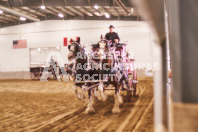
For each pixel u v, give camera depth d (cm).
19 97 917
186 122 97
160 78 128
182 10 99
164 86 127
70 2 1772
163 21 101
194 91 98
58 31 2338
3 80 2058
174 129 99
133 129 407
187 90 99
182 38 99
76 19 2291
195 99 98
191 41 98
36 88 1279
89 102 580
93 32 2252
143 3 74
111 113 564
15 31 2455
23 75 2403
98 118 512
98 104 706
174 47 105
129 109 608
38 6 1814
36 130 423
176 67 102
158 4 84
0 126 461
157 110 135
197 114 96
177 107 100
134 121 470
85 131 406
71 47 556
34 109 652
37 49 2398
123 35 2169
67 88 1254
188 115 97
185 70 99
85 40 2266
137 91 1028
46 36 2373
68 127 439
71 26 2306
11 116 561
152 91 1016
